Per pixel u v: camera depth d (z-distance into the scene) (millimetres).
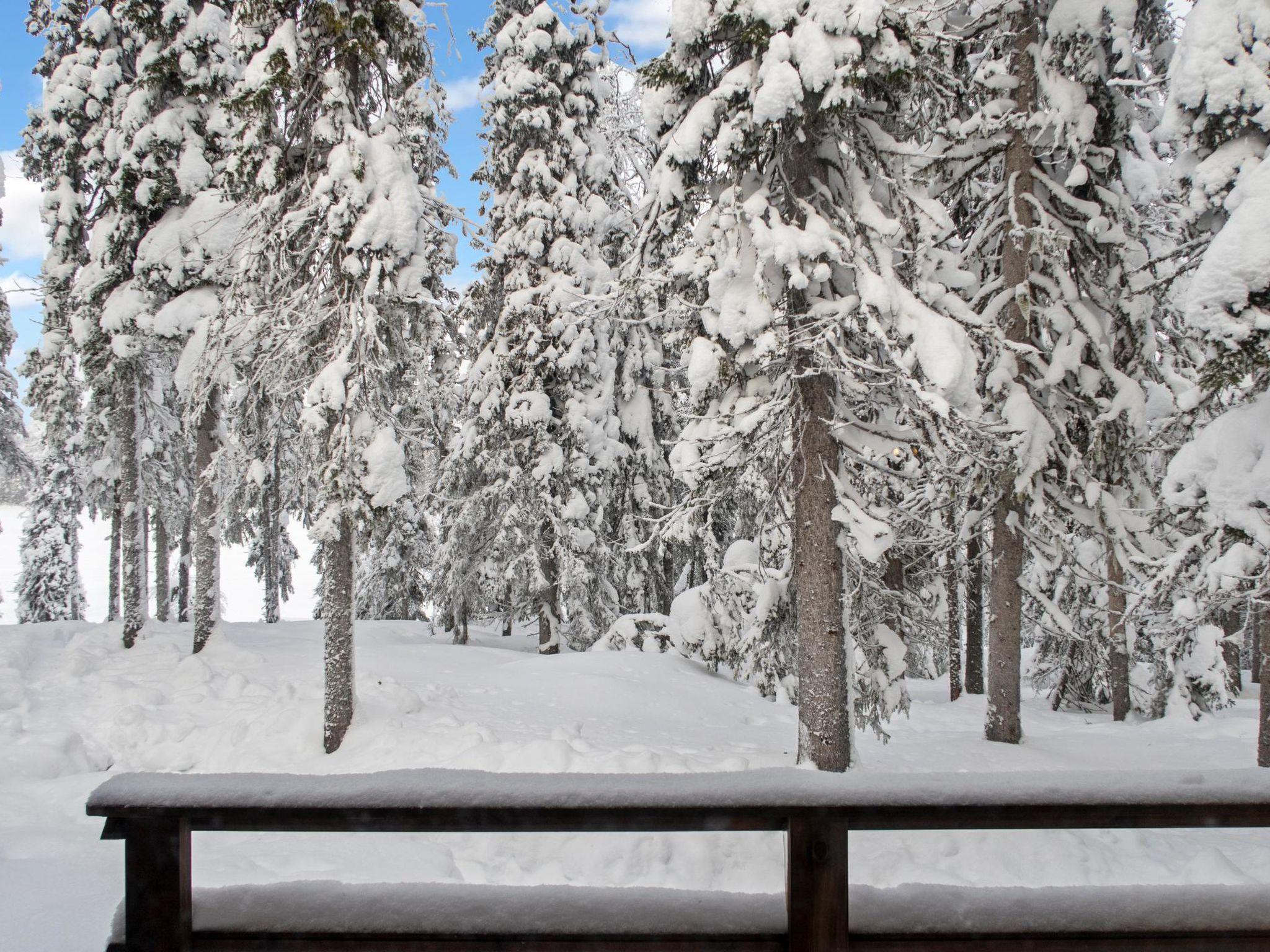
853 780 2689
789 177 9375
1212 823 2629
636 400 24781
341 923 2762
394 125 12852
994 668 13250
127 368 19453
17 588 40562
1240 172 9008
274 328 12367
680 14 8805
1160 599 10258
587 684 16453
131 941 2693
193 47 17703
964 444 8664
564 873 7125
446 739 11570
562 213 21344
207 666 16516
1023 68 13031
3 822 8602
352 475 11852
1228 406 9969
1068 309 12625
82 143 19828
